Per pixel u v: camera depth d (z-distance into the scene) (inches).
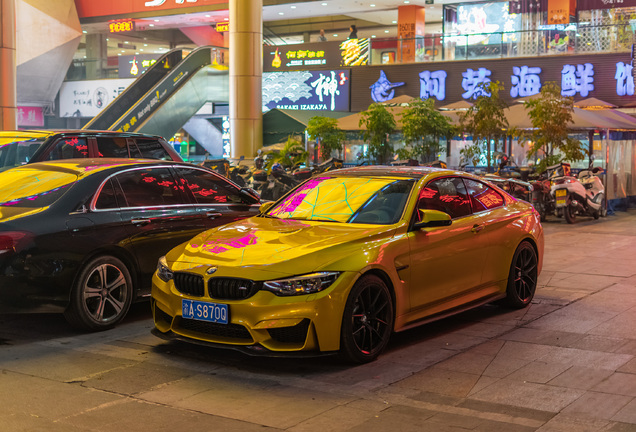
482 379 193.2
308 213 241.1
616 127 685.3
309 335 192.1
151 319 264.4
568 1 1080.8
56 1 1433.3
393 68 1087.0
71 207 240.1
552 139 668.7
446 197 247.8
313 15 1406.3
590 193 635.5
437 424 160.9
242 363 209.2
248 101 1083.3
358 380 192.9
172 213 267.6
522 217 278.4
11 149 334.3
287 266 195.0
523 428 158.2
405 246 219.1
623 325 252.4
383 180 245.9
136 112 1098.7
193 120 1364.4
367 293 205.8
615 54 925.2
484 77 1013.8
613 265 383.2
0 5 985.5
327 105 1148.5
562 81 958.4
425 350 222.2
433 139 786.2
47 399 177.6
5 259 219.3
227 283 197.8
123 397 179.5
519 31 996.6
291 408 171.6
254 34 1081.4
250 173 696.4
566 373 198.1
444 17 1187.9
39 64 1429.6
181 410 170.1
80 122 1560.0
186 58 1184.8
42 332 245.8
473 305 251.8
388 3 1280.8
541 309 278.4
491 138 755.4
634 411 168.9
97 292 243.1
